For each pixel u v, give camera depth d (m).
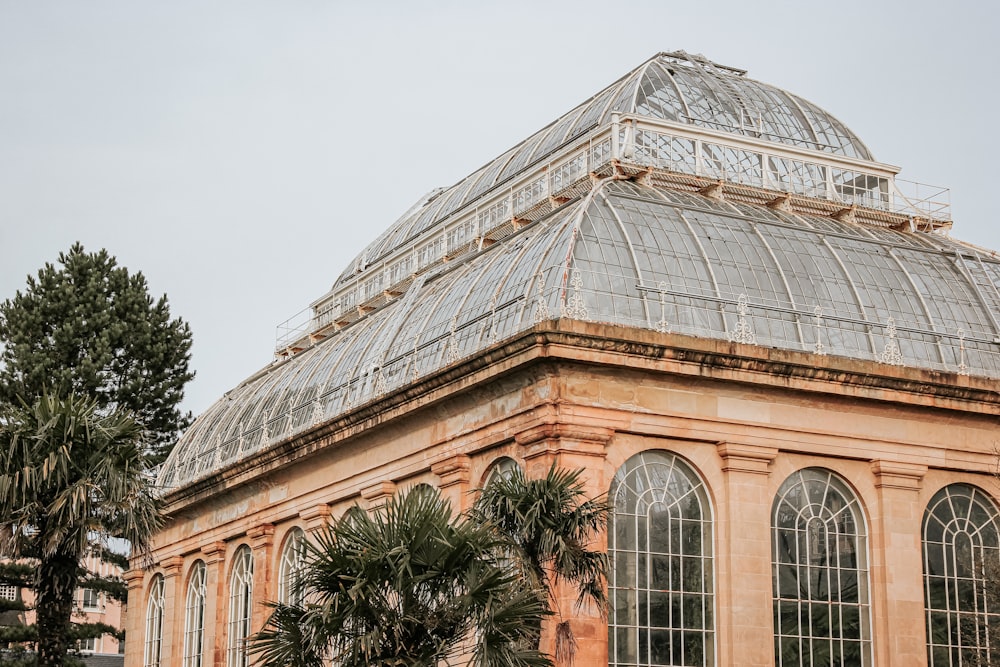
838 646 40.59
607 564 31.69
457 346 43.16
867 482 41.84
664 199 45.22
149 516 40.22
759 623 39.16
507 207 53.00
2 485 37.62
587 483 37.59
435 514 29.05
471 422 41.38
